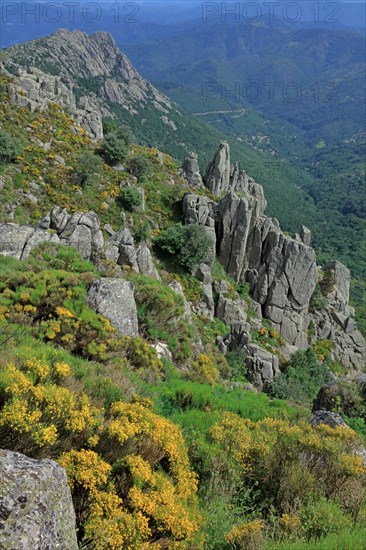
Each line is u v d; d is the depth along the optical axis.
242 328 33.06
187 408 13.80
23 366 9.26
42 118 51.12
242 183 57.53
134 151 55.41
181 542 6.51
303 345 41.78
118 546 5.84
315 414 13.98
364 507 8.63
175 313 21.47
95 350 15.77
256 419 14.55
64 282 18.59
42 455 6.74
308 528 7.66
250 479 9.15
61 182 43.66
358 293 123.31
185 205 44.09
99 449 7.68
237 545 7.07
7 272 19.42
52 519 5.17
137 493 6.75
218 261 42.34
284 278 41.22
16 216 38.19
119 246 31.00
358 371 44.28
